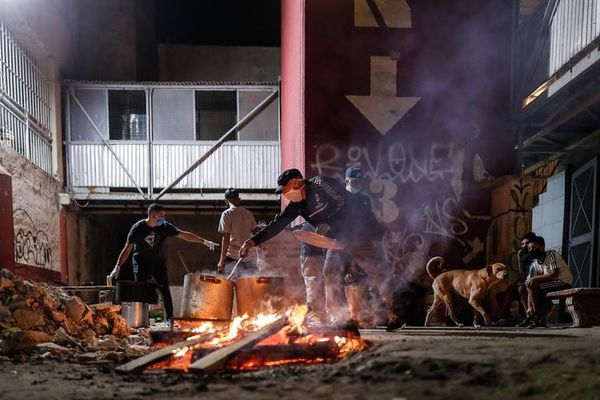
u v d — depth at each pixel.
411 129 9.77
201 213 15.15
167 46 18.11
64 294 7.02
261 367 3.87
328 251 6.30
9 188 7.16
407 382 3.04
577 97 7.97
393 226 9.59
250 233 7.70
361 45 9.81
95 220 15.72
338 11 9.82
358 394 2.85
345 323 4.43
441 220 9.62
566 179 10.76
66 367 4.41
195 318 5.52
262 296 5.57
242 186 14.66
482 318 8.41
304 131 9.69
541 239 7.50
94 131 14.16
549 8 8.35
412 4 9.88
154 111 14.44
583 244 9.98
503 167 9.77
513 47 9.79
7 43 10.34
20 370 4.21
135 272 7.99
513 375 3.02
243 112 14.72
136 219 18.52
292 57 11.82
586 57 6.96
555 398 2.70
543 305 7.40
